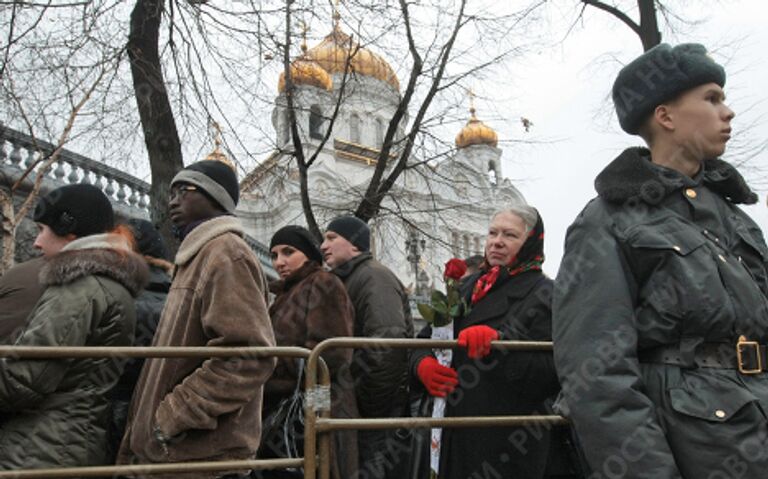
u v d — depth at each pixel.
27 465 2.35
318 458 2.49
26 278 2.88
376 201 9.25
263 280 2.70
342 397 3.33
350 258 4.16
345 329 3.42
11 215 7.54
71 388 2.48
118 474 2.19
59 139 8.08
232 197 2.97
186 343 2.50
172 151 7.50
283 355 2.49
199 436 2.36
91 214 2.91
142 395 2.54
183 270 2.69
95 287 2.56
